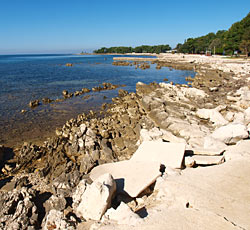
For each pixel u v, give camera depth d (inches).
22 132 634.8
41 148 486.3
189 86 1298.0
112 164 343.0
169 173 300.0
